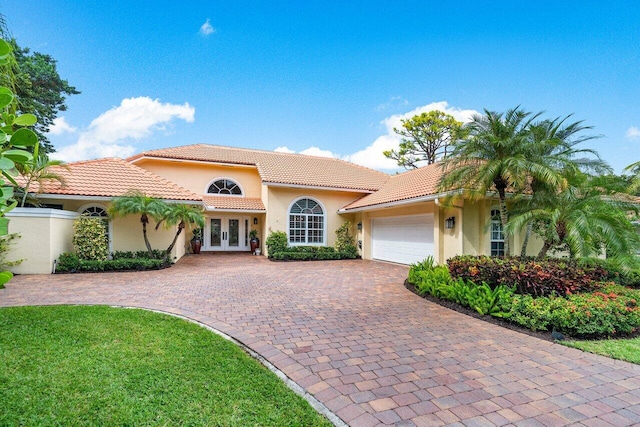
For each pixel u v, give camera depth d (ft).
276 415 11.46
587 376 15.02
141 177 52.54
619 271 33.35
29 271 38.68
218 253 70.85
